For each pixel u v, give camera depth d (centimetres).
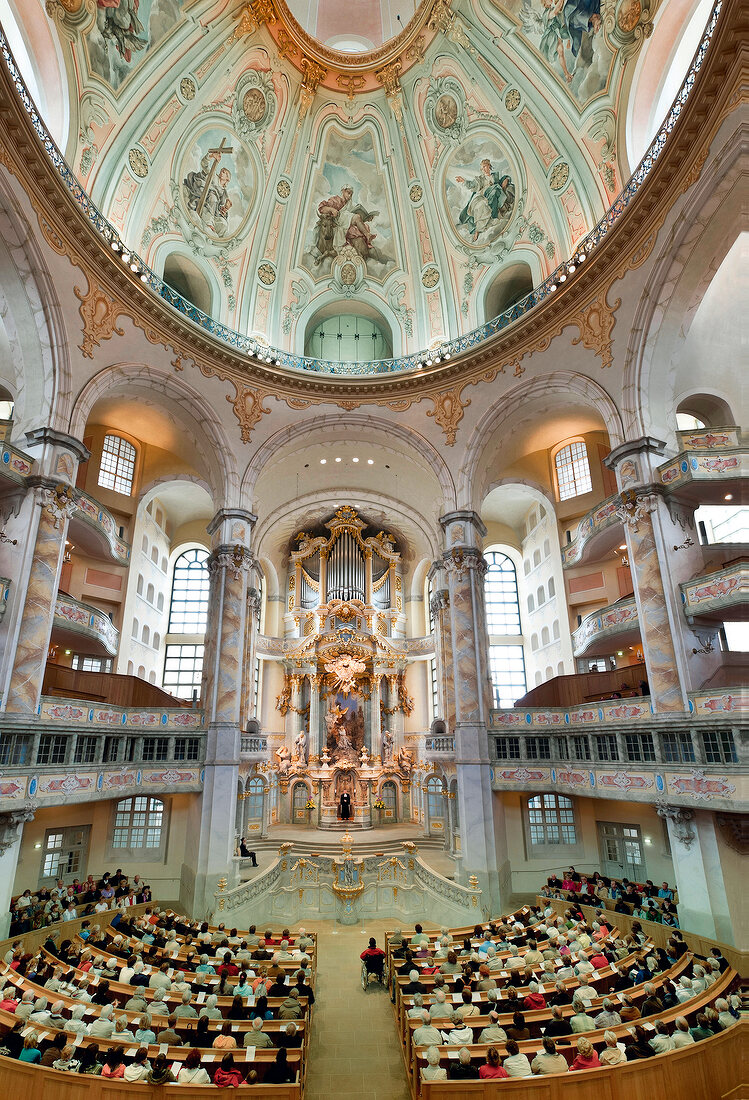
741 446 1441
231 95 2195
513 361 2162
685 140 1420
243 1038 872
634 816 1983
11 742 1415
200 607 3008
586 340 1906
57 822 1902
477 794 1959
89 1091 710
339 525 3394
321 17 2388
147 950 1223
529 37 1998
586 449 2498
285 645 3272
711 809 1335
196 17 1983
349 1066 990
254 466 2277
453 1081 722
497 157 2280
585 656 2372
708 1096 754
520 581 3036
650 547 1612
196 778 1986
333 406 2384
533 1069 746
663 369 1700
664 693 1520
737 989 983
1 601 1452
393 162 2462
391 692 3231
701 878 1370
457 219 2459
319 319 2783
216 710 2023
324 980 1380
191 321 2097
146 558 2695
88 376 1772
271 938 1405
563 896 1700
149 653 2772
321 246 2605
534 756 2003
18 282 1588
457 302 2527
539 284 2242
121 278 1861
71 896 1666
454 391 2316
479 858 1898
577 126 2019
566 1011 900
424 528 2989
